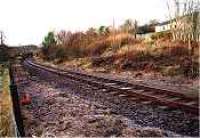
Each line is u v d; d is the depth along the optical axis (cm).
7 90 1830
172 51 2434
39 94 1714
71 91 1680
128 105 1202
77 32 5631
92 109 1188
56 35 6694
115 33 4494
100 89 1633
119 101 1288
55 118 1138
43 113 1239
